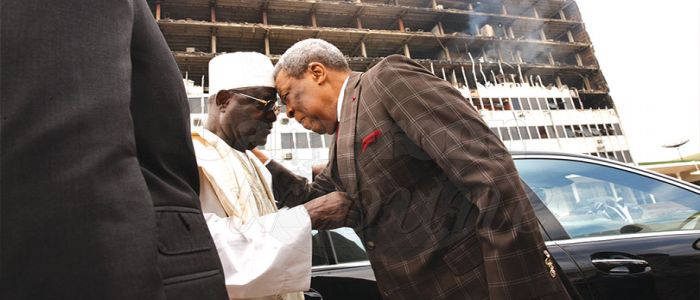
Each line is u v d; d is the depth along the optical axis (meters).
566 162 2.16
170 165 0.66
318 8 32.62
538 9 40.84
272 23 33.47
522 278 1.02
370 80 1.32
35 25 0.48
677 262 1.89
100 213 0.44
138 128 0.61
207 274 0.61
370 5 33.22
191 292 0.56
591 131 35.12
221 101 1.47
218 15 31.77
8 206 0.41
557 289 1.05
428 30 38.00
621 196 2.15
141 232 0.46
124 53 0.55
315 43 1.48
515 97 33.81
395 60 1.29
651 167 30.00
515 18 37.72
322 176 1.81
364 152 1.29
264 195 1.47
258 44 32.28
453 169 1.12
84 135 0.45
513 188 1.07
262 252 1.05
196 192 0.73
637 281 1.78
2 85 0.44
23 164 0.42
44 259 0.41
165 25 28.53
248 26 29.66
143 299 0.44
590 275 1.73
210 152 1.25
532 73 38.09
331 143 1.58
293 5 31.66
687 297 1.83
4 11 0.47
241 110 1.45
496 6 39.25
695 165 29.92
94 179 0.44
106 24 0.54
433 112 1.16
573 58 41.09
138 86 0.63
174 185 0.65
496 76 36.53
